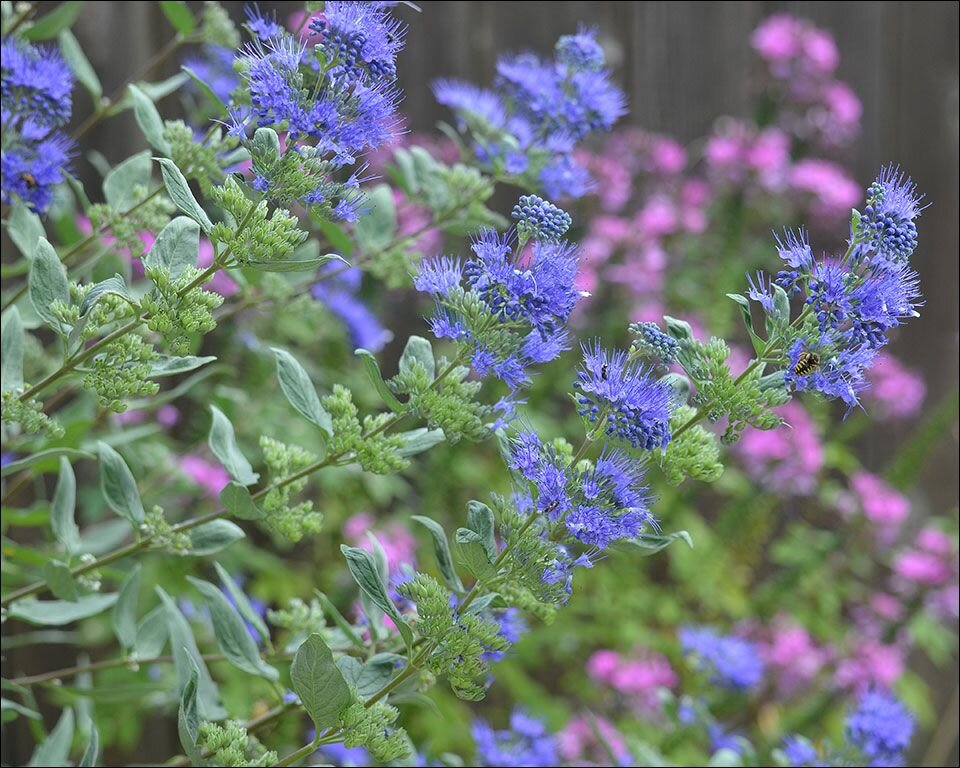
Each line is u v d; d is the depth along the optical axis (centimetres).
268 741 134
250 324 142
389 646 87
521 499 75
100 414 106
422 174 106
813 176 199
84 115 148
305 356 155
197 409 158
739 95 203
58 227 106
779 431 187
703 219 201
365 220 105
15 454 107
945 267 209
